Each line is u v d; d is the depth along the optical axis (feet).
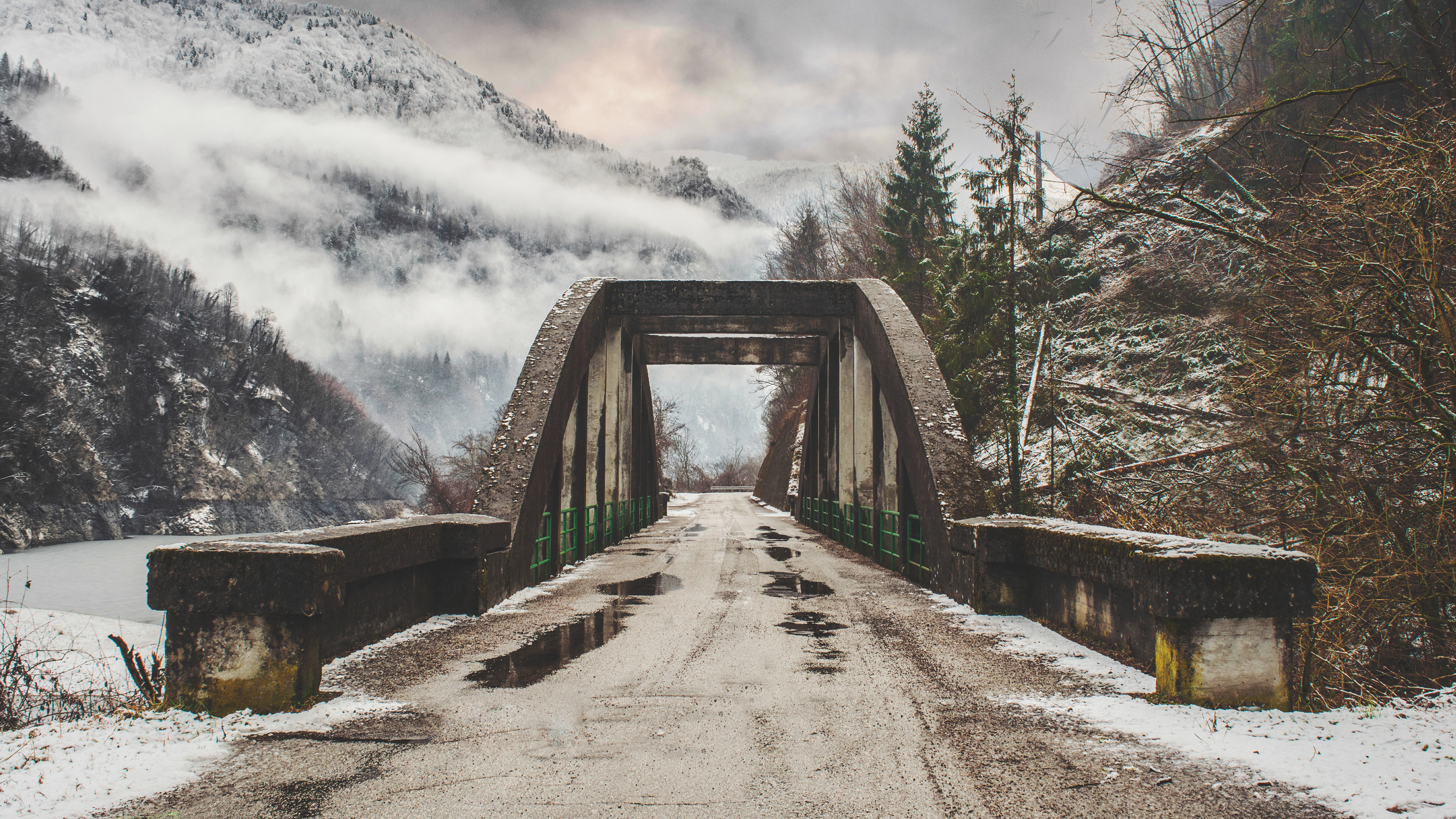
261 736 14.52
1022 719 15.43
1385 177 23.53
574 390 44.70
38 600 104.42
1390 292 23.67
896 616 27.55
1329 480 27.53
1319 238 26.45
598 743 14.21
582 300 49.70
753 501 167.32
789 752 13.66
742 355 84.84
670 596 32.81
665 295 54.95
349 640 21.62
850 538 58.54
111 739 13.78
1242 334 30.30
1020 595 27.76
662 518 103.96
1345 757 12.67
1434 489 26.04
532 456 36.09
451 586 28.04
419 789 12.06
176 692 15.85
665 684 18.44
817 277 159.84
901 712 16.06
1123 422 57.57
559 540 40.70
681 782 12.33
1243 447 30.53
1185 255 65.05
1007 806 11.31
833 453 70.23
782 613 28.48
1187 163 48.98
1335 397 27.32
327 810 11.26
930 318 72.59
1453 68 26.73
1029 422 59.21
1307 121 40.27
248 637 15.92
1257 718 14.79
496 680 18.74
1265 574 15.62
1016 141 52.42
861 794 11.83
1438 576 24.07
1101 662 20.06
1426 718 14.19
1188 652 15.72
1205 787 11.85
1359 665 24.84
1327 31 40.34
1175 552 16.16
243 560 15.79
